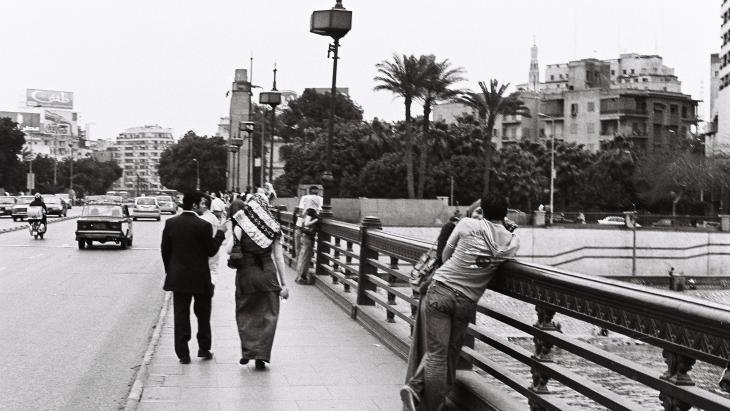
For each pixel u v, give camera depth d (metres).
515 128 134.88
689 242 61.91
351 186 89.75
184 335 9.27
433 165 87.94
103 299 16.17
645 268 61.50
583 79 144.38
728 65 110.25
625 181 101.44
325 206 18.47
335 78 19.16
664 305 3.85
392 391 7.91
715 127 127.31
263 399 7.57
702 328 3.57
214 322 12.38
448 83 64.69
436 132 87.44
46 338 11.55
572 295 4.91
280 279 9.12
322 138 94.56
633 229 61.53
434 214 55.47
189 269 9.22
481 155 90.75
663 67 163.75
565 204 105.56
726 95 112.06
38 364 9.69
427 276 6.66
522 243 59.78
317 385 8.16
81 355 10.30
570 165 103.94
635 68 161.75
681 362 3.80
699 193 90.19
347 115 146.25
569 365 19.98
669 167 89.12
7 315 13.74
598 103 127.62
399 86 63.59
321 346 10.35
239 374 8.67
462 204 87.62
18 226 48.69
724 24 113.56
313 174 94.00
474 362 6.84
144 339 11.55
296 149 102.00
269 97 37.31
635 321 4.18
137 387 7.87
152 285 18.95
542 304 5.36
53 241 35.53
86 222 30.61
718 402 3.48
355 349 10.15
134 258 27.05
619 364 4.33
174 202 79.81
